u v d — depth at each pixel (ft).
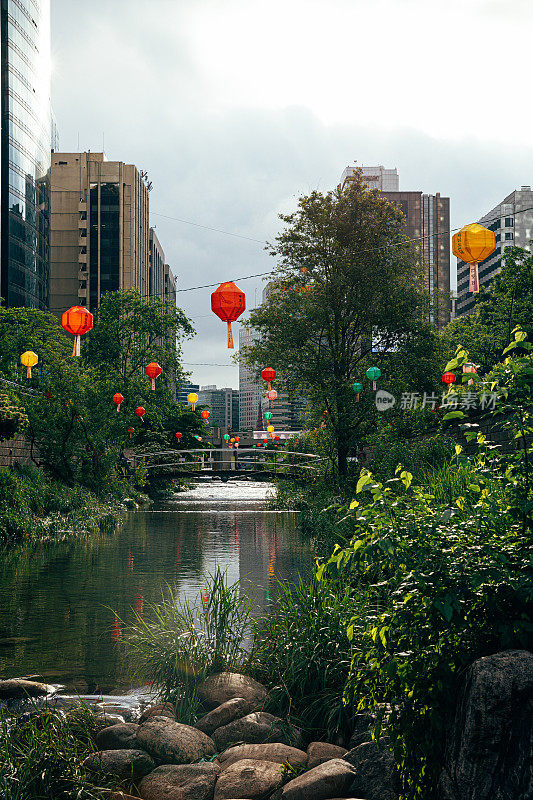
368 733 19.21
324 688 22.43
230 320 41.88
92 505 108.88
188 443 232.73
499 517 15.47
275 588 45.91
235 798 17.26
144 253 373.61
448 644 14.52
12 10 241.35
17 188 245.65
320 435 121.19
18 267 246.27
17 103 245.45
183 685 24.39
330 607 25.03
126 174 338.34
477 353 155.12
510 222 437.58
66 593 46.83
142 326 171.73
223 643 26.32
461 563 14.33
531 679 12.62
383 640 15.34
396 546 14.69
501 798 12.16
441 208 606.96
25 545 75.82
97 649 32.73
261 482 339.98
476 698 12.80
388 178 583.17
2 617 39.68
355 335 121.19
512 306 156.04
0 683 26.35
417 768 14.53
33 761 17.49
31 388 121.80
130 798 17.31
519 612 14.07
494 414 15.99
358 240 118.32
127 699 25.44
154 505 160.45
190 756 19.61
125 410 149.89
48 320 173.99
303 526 93.35
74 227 336.29
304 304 115.65
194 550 71.05
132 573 55.42
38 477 106.73
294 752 19.29
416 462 67.56
